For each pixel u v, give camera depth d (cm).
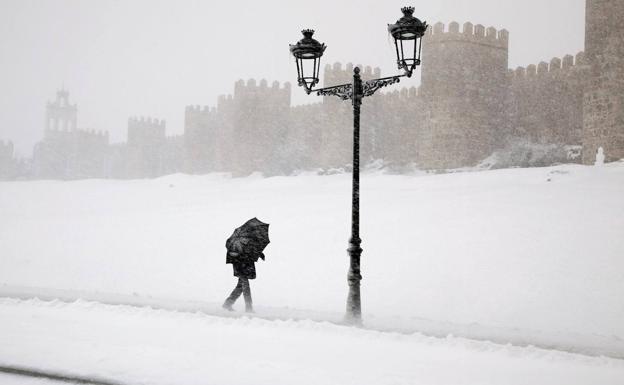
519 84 4850
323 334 757
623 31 3422
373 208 2127
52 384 531
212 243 1769
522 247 1359
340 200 2508
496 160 4612
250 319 845
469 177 3069
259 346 677
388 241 1572
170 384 518
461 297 1111
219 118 7662
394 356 646
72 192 4434
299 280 1304
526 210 1745
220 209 2541
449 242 1477
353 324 856
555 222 1547
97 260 1631
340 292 1192
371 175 5197
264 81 6838
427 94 4900
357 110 922
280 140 6712
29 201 3741
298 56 994
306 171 6119
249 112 6869
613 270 1145
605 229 1423
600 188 2097
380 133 5678
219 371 561
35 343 673
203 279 1366
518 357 662
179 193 4134
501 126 4909
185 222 2209
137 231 2075
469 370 590
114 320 833
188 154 8312
